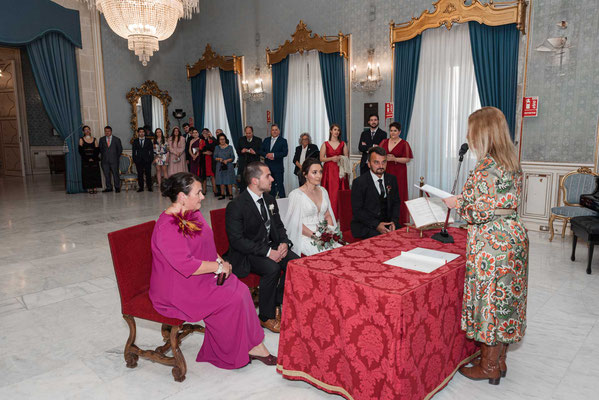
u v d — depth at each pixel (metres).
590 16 5.85
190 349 3.12
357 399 2.23
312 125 9.69
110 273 4.79
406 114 7.87
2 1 9.43
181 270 2.54
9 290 4.29
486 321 2.38
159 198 10.04
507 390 2.54
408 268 2.38
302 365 2.56
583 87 5.99
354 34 8.59
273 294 3.28
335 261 2.54
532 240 5.96
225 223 3.27
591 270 4.66
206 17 12.08
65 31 10.56
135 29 6.52
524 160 6.64
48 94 10.44
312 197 3.77
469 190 2.39
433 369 2.34
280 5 10.03
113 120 11.85
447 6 7.07
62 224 7.27
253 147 9.45
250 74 11.12
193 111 13.04
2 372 2.80
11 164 14.83
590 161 6.04
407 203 3.16
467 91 7.15
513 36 6.51
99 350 3.09
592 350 3.02
